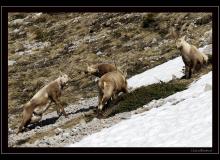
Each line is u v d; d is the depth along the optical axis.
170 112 60.00
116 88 74.06
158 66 113.94
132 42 153.38
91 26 179.88
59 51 165.88
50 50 171.00
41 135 72.25
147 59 132.75
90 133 62.62
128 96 75.00
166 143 50.25
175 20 155.00
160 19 160.62
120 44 154.75
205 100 60.75
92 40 166.50
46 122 84.19
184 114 57.69
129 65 131.38
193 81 80.75
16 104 117.38
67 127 73.88
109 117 70.50
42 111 82.50
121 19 174.62
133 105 71.75
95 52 155.25
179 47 83.88
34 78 142.25
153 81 100.12
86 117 76.31
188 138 50.16
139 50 144.75
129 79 111.19
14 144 70.44
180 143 49.34
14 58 168.75
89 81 123.38
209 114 54.88
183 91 73.06
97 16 186.25
